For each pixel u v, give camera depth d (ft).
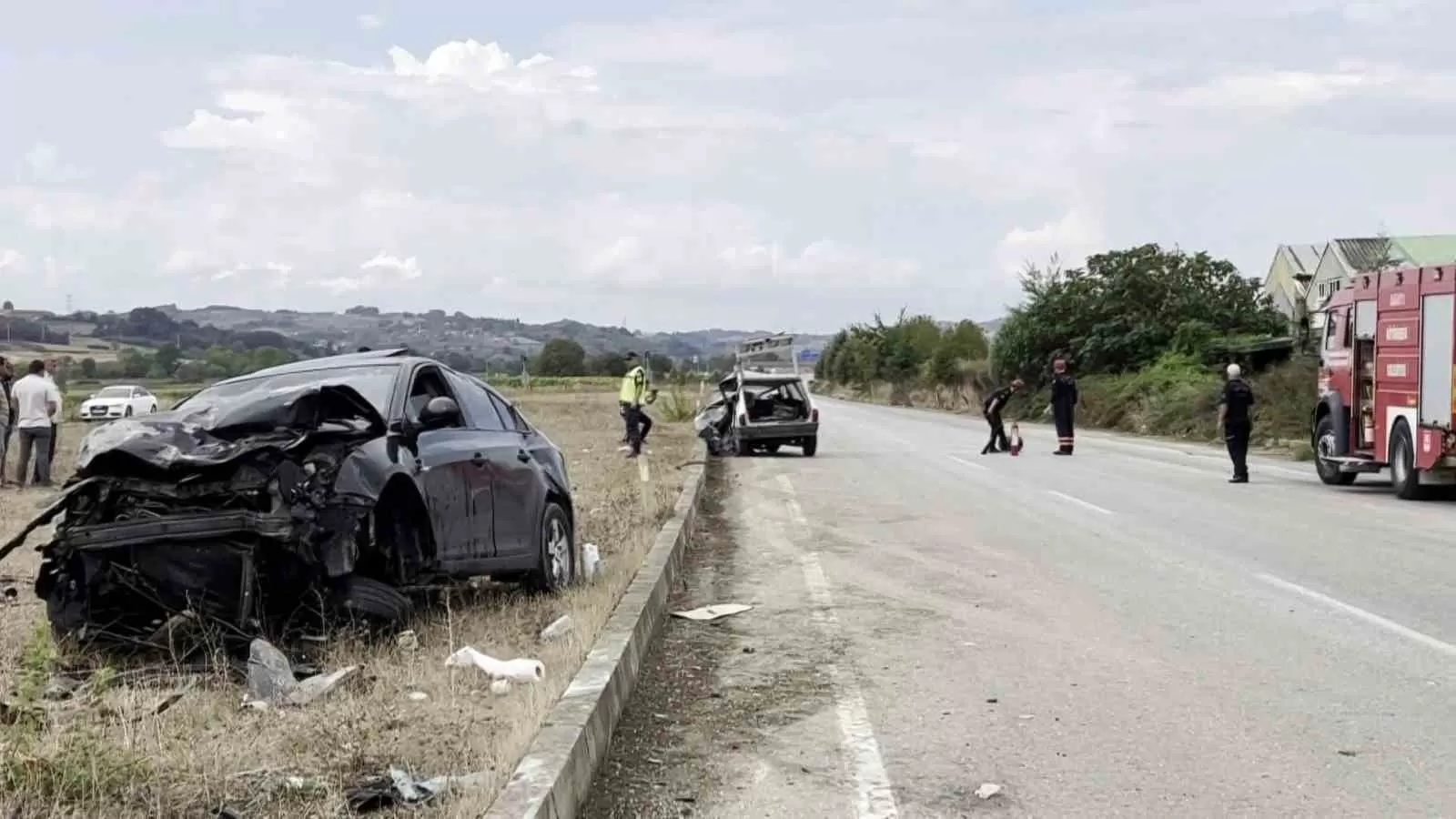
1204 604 35.12
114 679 24.17
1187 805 19.40
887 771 21.26
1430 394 59.67
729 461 93.20
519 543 33.55
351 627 27.09
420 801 17.94
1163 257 169.68
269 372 32.71
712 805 19.65
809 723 24.11
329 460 26.94
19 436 66.80
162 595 25.81
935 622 33.40
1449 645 29.86
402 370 31.73
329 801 17.74
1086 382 161.27
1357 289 67.77
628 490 63.52
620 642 26.61
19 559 41.42
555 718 20.92
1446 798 19.58
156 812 17.20
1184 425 127.03
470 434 32.89
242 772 19.08
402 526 29.35
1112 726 23.63
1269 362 135.85
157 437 26.32
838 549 47.14
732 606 35.81
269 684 23.93
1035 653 29.58
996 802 19.71
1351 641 30.42
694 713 24.91
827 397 348.18
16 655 26.04
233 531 25.26
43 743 19.04
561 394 241.55
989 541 48.42
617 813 19.30
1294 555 43.88
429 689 24.17
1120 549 45.73
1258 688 26.18
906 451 103.30
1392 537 48.52
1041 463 88.63
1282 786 20.18
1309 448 92.12
